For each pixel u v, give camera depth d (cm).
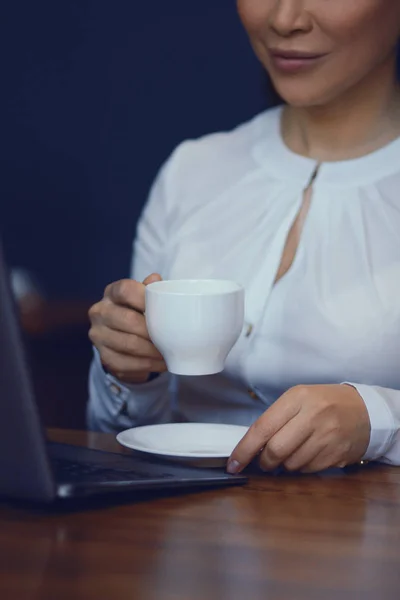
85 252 432
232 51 410
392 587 102
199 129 418
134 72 419
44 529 119
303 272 199
